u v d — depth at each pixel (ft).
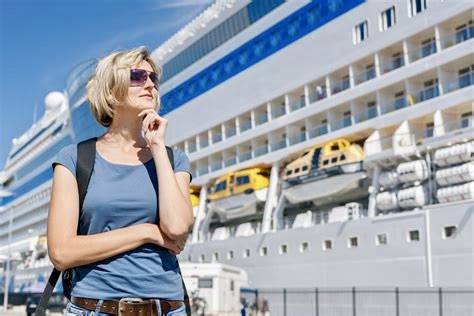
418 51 83.41
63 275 10.26
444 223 69.67
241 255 102.94
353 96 89.76
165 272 9.78
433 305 69.41
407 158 78.64
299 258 89.92
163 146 10.05
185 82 132.67
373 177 83.61
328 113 95.14
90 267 9.67
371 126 86.48
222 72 121.29
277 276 93.76
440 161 73.36
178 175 10.77
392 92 87.15
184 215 9.73
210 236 127.03
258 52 111.55
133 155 10.44
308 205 102.68
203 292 96.32
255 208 109.09
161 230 9.74
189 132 130.00
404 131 80.33
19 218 230.68
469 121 73.77
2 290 228.02
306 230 89.40
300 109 99.96
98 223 9.87
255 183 107.76
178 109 134.10
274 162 105.70
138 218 9.90
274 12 108.17
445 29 79.41
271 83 107.24
